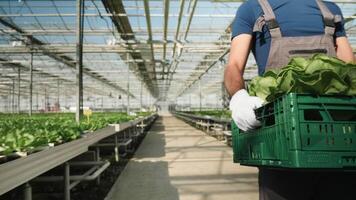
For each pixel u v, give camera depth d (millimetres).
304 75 1527
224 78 2096
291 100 1426
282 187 1851
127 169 8875
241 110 1814
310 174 1787
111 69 30953
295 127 1403
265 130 1694
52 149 3465
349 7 14406
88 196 6133
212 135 19625
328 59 1600
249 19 2111
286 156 1476
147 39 17828
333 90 1473
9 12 14891
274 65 1980
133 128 14242
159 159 10578
